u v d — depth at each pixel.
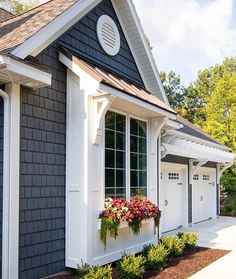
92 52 7.04
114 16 7.91
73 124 6.19
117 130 7.13
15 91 5.23
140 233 7.56
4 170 5.13
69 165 6.17
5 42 5.40
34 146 5.58
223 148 18.22
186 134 12.95
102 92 6.00
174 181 11.98
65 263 6.04
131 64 8.51
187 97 32.78
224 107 22.80
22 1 22.34
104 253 6.39
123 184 7.22
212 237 10.52
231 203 17.56
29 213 5.41
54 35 5.93
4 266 5.01
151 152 8.30
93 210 6.15
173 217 11.84
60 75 6.20
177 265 6.94
